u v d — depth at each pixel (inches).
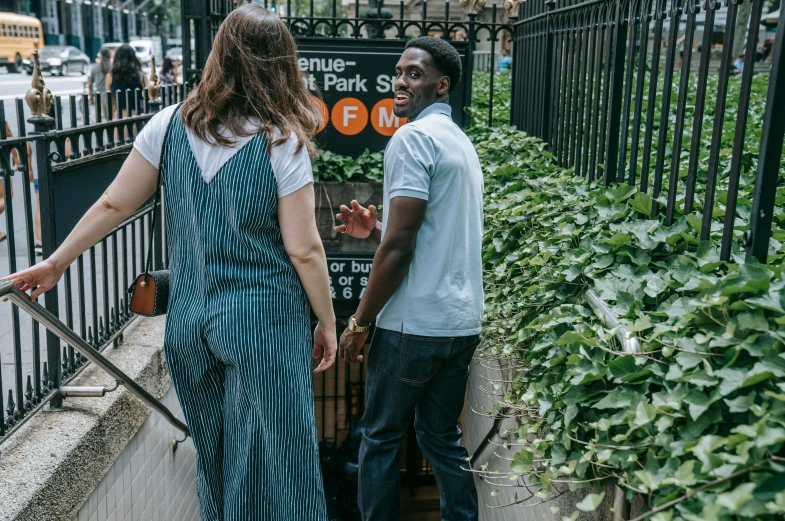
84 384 129.0
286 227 83.0
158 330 159.0
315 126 86.1
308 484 83.7
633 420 68.1
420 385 108.3
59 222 121.7
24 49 1331.2
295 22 214.4
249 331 80.5
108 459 120.6
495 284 127.3
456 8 573.6
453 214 104.6
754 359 63.9
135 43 1542.8
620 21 131.1
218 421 88.4
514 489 137.9
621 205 111.5
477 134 221.0
